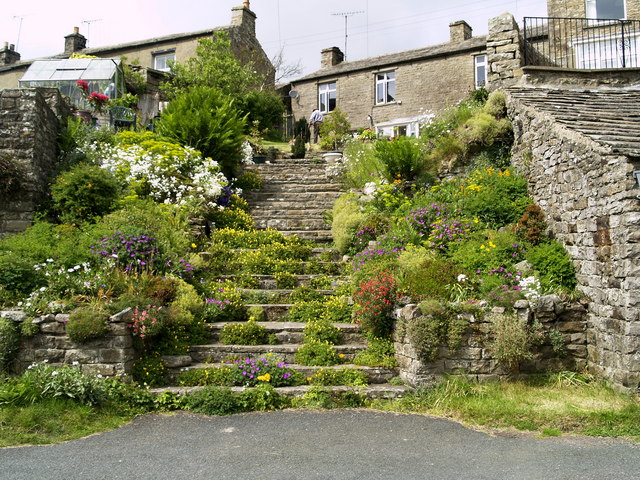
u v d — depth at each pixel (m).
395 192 11.04
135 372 6.61
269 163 15.70
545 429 5.54
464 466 4.65
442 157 11.47
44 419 5.55
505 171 10.30
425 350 6.46
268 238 10.57
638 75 11.44
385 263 8.16
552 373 6.95
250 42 27.23
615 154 6.68
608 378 6.70
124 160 11.02
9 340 6.34
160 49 26.02
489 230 8.84
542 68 11.55
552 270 7.71
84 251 8.03
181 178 11.48
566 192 8.05
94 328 6.36
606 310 6.79
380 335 7.34
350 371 6.75
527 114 9.75
